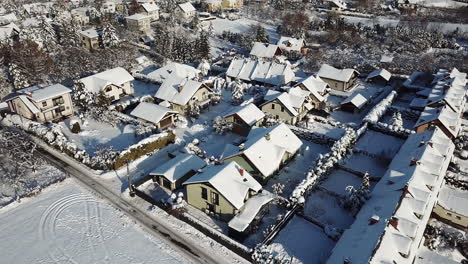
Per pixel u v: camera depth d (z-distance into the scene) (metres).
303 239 35.88
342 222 38.09
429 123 52.25
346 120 60.03
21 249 34.84
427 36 96.06
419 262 33.28
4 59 79.81
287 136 48.19
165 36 91.25
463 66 81.06
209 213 39.06
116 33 99.50
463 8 126.44
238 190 37.66
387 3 142.75
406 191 35.25
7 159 47.09
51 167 46.81
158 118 54.34
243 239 36.03
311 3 145.38
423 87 69.75
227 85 71.50
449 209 37.56
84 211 39.59
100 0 137.38
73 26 96.44
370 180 44.00
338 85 71.38
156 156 49.31
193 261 33.72
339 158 46.97
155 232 36.97
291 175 45.47
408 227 31.50
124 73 67.56
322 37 103.25
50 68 76.25
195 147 49.22
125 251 34.75
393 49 94.19
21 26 107.25
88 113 59.16
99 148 50.53
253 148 43.78
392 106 62.03
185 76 71.88
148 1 135.38
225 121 54.88
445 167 42.59
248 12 131.75
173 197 39.56
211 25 110.62
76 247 35.16
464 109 59.34
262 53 85.81
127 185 43.69
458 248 35.34
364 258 28.59
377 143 52.31
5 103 62.66
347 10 133.12
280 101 56.50
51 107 57.72
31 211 39.53
